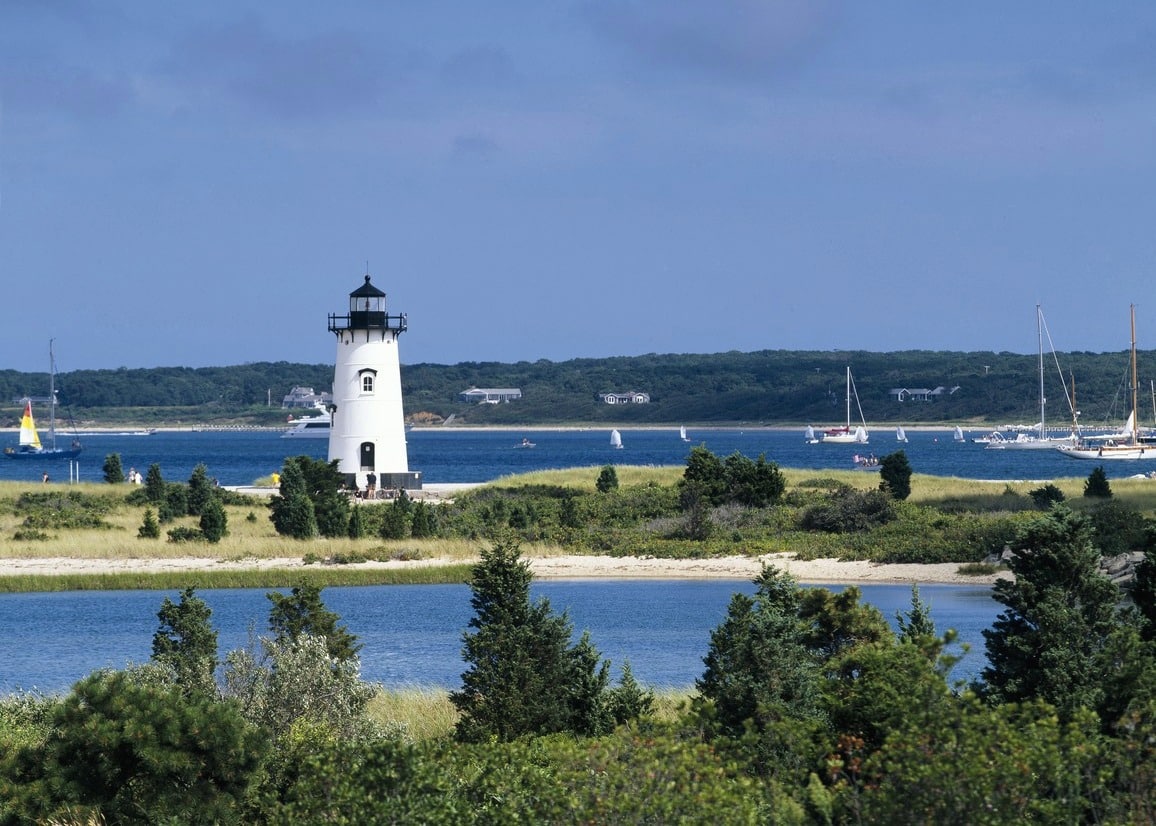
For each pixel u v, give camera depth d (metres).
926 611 96.19
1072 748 57.81
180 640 109.69
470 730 96.31
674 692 120.75
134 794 70.25
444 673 145.25
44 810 69.06
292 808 63.72
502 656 97.69
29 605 192.00
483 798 64.12
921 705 61.50
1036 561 84.62
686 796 57.66
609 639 164.25
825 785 68.12
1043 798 58.06
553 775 62.09
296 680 91.81
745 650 83.00
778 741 72.00
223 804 70.31
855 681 75.06
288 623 116.69
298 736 79.75
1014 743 56.06
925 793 55.00
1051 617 79.69
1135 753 62.59
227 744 71.25
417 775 60.47
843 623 93.75
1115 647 77.00
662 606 190.75
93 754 71.00
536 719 95.56
